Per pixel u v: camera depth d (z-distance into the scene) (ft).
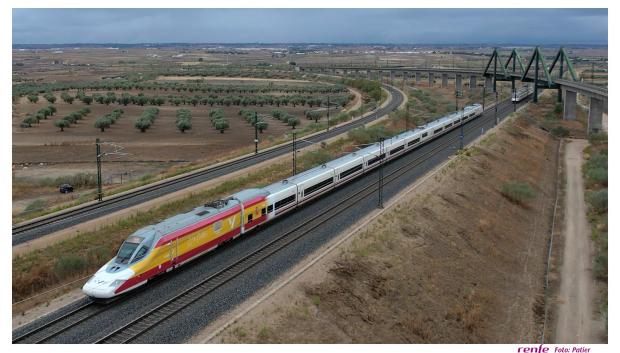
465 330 133.39
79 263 139.13
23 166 311.47
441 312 136.56
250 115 500.74
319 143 317.42
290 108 588.09
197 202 202.49
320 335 111.24
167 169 296.51
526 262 184.14
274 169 255.29
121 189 224.12
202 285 125.70
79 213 182.80
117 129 444.96
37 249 148.15
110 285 115.75
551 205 251.19
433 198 204.74
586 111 540.11
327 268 134.00
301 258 141.59
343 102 602.44
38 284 132.05
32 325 110.32
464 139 331.57
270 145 330.34
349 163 225.56
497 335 135.33
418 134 309.01
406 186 218.18
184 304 115.14
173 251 129.90
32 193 254.27
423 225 179.01
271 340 105.29
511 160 305.32
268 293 119.55
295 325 111.55
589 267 179.63
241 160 277.03
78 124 465.47
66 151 353.72
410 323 127.24
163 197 202.80
